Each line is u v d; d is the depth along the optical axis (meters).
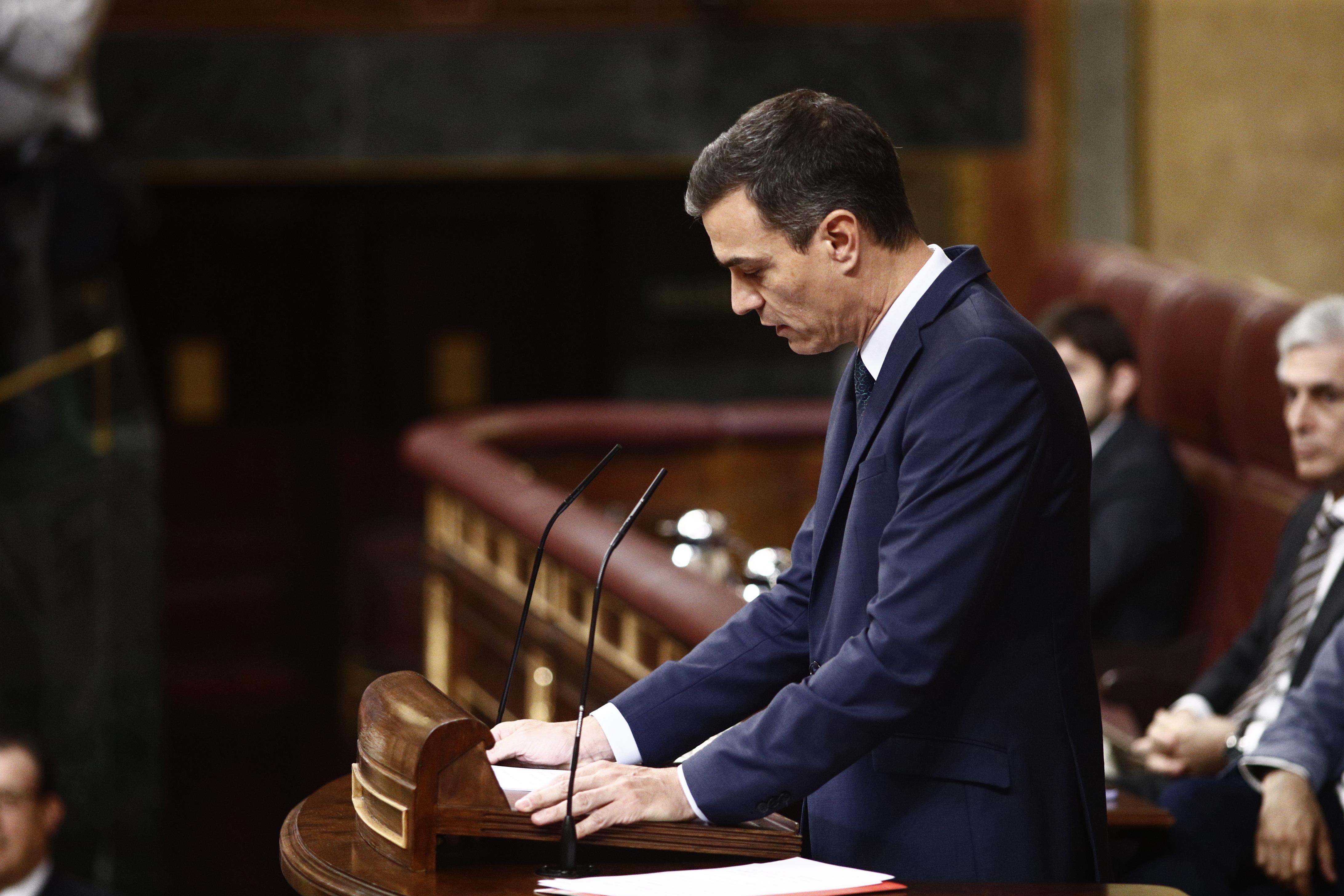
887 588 6.85
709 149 7.28
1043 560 7.14
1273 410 14.40
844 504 7.43
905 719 6.79
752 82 27.91
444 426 20.81
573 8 27.64
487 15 27.58
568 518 14.46
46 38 20.73
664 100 27.83
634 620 12.79
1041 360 7.06
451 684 19.31
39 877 17.17
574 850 6.63
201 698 34.47
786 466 22.78
